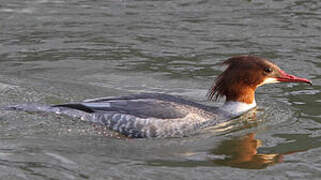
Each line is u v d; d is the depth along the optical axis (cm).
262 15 2067
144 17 2064
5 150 1070
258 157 1077
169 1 2236
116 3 2220
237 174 1003
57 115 1234
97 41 1848
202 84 1528
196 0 2242
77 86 1489
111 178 979
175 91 1477
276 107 1361
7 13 2089
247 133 1205
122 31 1933
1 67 1623
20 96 1388
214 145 1137
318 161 1059
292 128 1229
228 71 1329
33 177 973
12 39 1852
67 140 1136
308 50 1750
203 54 1738
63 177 976
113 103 1243
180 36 1886
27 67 1628
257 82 1316
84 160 1045
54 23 2003
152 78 1568
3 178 964
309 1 2194
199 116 1249
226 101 1340
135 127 1198
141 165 1032
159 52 1758
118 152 1091
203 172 1009
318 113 1317
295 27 1944
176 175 996
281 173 1009
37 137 1138
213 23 2000
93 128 1202
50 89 1452
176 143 1149
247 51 1750
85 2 2228
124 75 1587
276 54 1722
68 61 1684
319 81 1527
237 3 2200
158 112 1215
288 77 1320
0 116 1218
